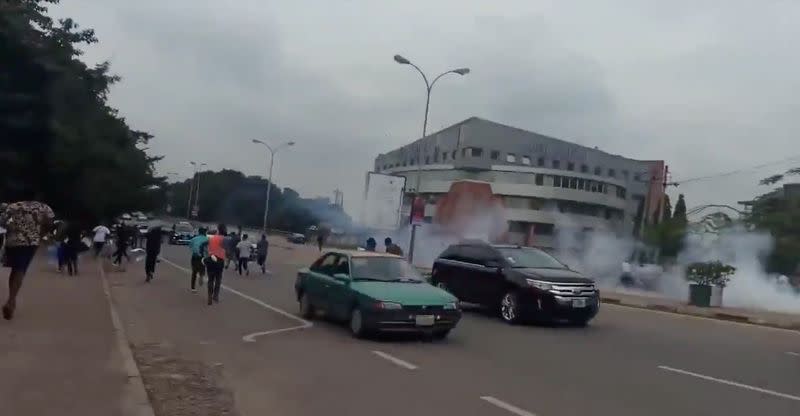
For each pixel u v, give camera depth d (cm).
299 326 1451
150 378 898
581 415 802
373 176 4103
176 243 5697
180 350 1120
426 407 812
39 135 2692
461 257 1898
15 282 1162
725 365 1200
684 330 1725
